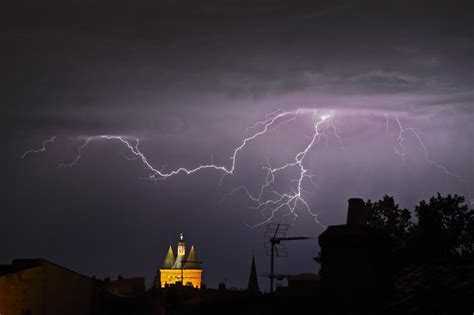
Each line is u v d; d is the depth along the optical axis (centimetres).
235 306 3080
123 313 5394
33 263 4853
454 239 4231
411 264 2736
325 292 2430
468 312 2125
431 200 4572
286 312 2603
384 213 4859
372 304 2342
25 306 4700
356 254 2400
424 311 2202
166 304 5359
